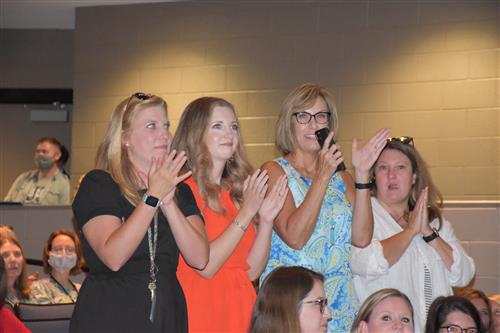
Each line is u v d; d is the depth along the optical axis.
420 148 9.66
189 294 3.96
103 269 3.48
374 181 5.07
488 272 7.00
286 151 4.70
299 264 4.41
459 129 9.55
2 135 12.21
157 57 10.80
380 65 9.90
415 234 4.71
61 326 5.96
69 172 11.96
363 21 10.00
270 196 4.25
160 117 3.75
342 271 4.48
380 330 4.05
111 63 10.95
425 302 4.72
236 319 3.99
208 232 4.07
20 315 5.87
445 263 4.93
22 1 11.08
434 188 5.17
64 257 6.41
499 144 9.39
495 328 5.10
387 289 4.14
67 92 12.20
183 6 10.75
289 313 3.64
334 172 4.43
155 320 3.43
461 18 9.66
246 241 4.21
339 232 4.52
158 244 3.57
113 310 3.41
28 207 7.96
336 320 4.36
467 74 9.58
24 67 12.21
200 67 10.62
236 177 4.35
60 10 11.35
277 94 10.27
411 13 9.83
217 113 4.27
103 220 3.45
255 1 10.46
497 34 9.52
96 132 10.90
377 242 4.62
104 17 11.03
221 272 4.04
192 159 4.21
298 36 10.25
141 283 3.47
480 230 7.06
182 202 3.79
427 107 9.69
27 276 6.24
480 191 9.42
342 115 9.98
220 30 10.58
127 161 3.67
